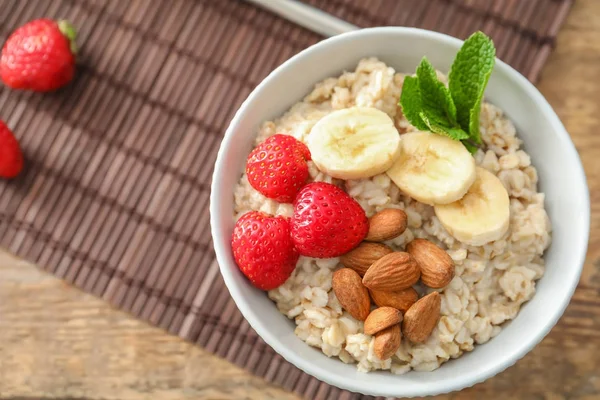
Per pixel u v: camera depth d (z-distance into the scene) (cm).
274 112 48
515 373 52
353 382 44
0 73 54
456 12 54
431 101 46
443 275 44
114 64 55
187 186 54
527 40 53
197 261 53
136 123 54
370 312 45
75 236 54
